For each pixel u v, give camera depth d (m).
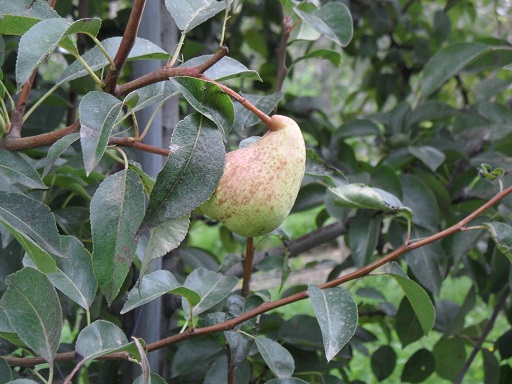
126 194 0.98
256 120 1.40
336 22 1.43
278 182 0.96
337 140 2.25
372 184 1.89
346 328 1.09
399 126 2.26
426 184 1.96
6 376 1.02
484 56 2.17
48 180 1.57
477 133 2.24
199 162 0.93
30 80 1.09
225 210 0.96
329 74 6.60
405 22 2.96
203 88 0.96
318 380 1.80
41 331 1.03
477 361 4.95
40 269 0.92
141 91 1.22
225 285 1.34
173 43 1.87
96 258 0.95
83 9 2.21
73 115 2.13
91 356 0.99
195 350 1.55
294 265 5.77
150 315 1.57
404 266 3.76
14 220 0.96
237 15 2.72
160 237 0.99
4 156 1.02
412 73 3.04
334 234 2.01
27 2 1.08
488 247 2.07
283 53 1.64
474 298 1.99
